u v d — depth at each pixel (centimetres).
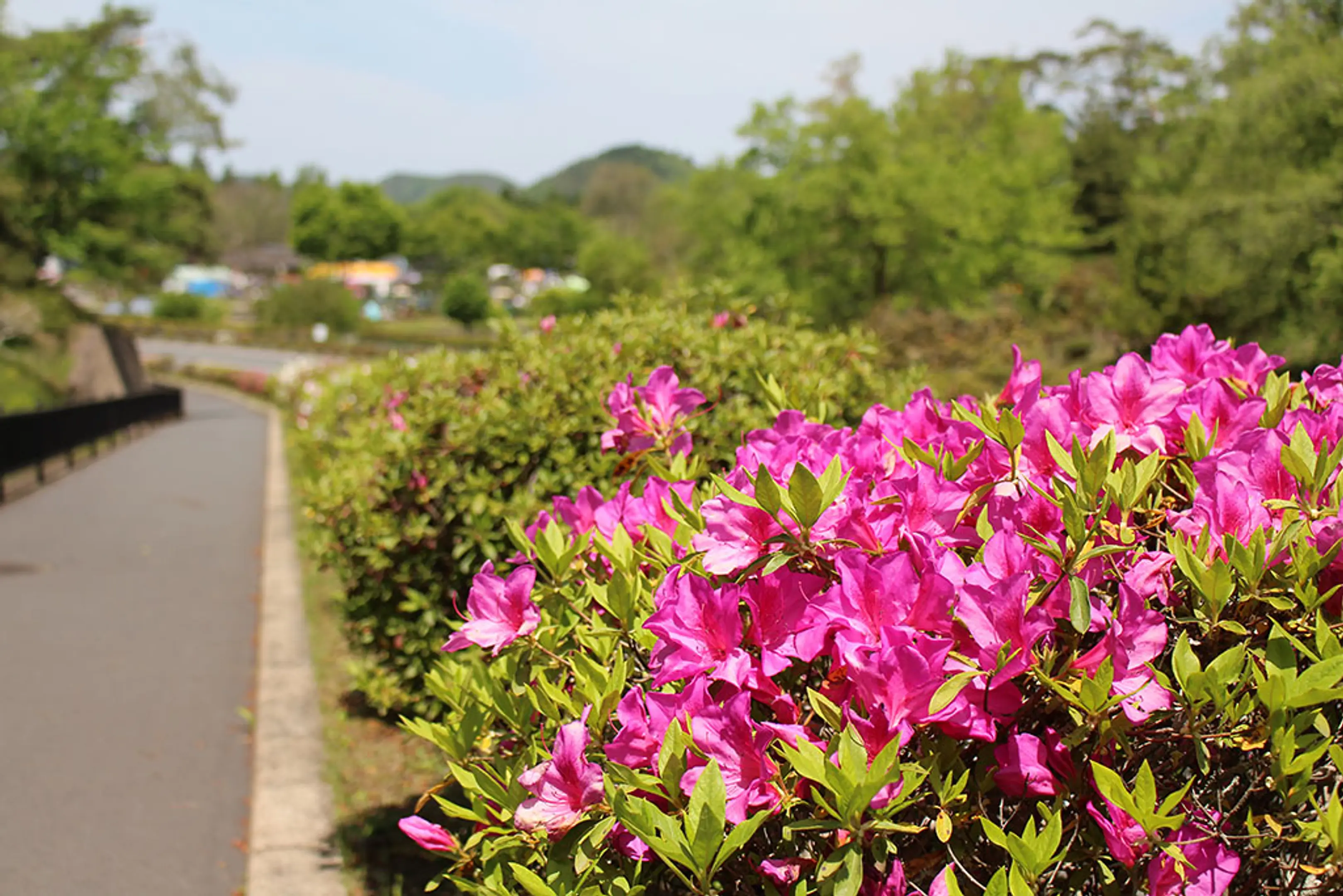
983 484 170
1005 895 134
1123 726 140
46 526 1230
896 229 2947
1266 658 148
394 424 498
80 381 3684
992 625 141
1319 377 226
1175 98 2498
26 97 3753
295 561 995
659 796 149
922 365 541
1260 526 161
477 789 178
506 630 186
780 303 549
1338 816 127
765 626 157
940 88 3675
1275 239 1727
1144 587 155
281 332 7325
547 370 466
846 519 159
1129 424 190
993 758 148
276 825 429
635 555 191
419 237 13275
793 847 152
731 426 419
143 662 691
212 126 4319
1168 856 136
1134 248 1956
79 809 466
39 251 3988
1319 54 1848
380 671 521
